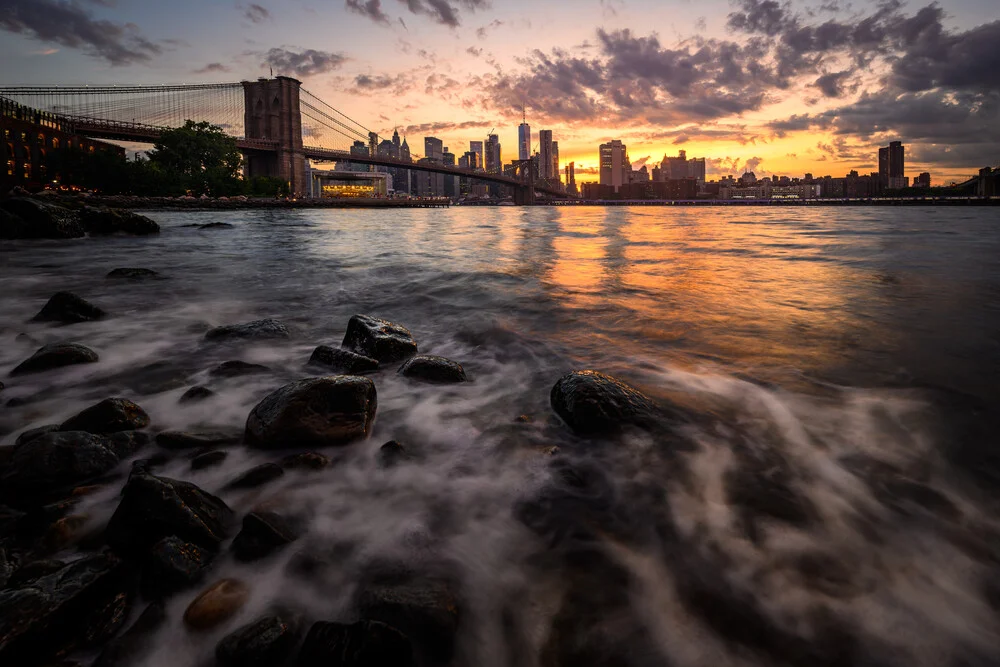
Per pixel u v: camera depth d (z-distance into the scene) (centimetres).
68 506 195
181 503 178
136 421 263
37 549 176
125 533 173
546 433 259
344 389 261
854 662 136
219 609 146
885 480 213
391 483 215
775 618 149
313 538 180
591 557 173
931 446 239
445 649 138
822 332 439
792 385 315
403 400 304
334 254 1155
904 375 329
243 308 575
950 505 197
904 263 943
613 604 155
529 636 145
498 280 739
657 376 335
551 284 704
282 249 1286
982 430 253
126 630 146
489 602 155
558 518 193
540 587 161
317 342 439
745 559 171
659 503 200
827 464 225
